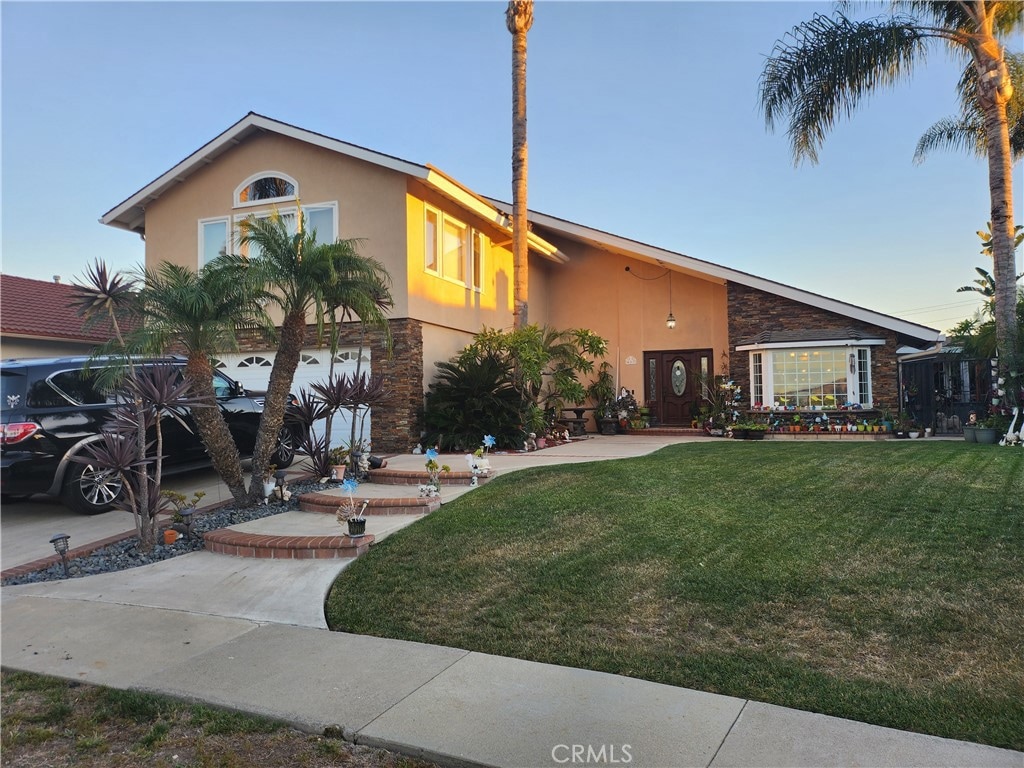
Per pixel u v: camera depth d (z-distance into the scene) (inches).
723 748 117.2
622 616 177.0
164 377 266.8
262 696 143.7
